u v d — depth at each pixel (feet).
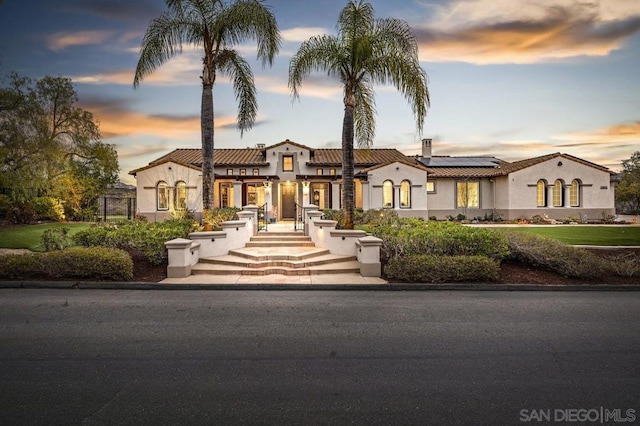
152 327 18.38
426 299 25.02
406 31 41.22
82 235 34.88
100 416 10.10
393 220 49.65
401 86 41.01
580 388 12.04
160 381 12.36
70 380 12.39
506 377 12.84
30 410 10.41
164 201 77.20
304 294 26.45
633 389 11.98
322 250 38.11
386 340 16.65
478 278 29.40
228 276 31.65
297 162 85.35
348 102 42.60
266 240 43.93
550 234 54.60
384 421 9.95
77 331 17.63
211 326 18.63
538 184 85.46
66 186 78.59
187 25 43.24
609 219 82.38
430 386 12.12
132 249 34.91
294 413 10.34
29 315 20.35
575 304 23.76
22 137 65.82
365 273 31.71
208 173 43.93
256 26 42.42
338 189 81.87
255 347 15.67
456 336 17.24
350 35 42.27
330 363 13.99
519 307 22.91
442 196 90.74
